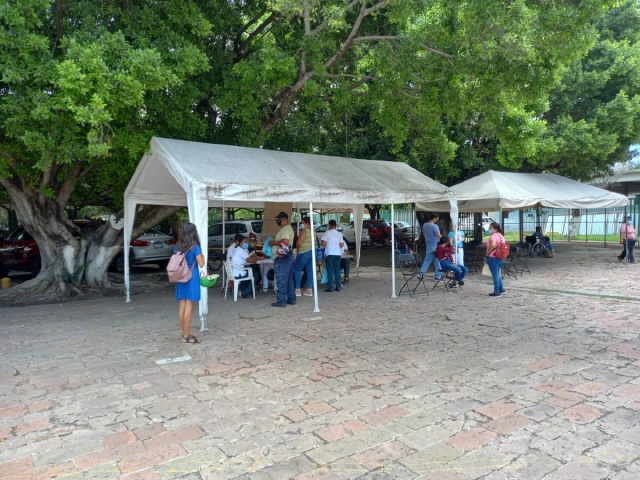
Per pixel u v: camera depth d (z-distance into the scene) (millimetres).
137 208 11398
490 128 13758
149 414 4195
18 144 8617
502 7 8023
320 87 10859
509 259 14055
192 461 3383
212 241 18922
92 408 4348
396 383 4859
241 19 10969
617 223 26531
